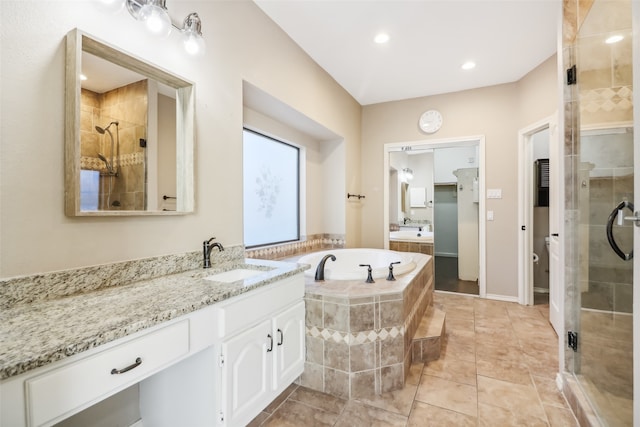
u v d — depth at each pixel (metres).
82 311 0.99
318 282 2.09
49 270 1.10
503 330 2.68
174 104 1.59
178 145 1.61
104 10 1.25
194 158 1.65
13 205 1.02
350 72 3.25
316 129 3.35
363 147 4.27
